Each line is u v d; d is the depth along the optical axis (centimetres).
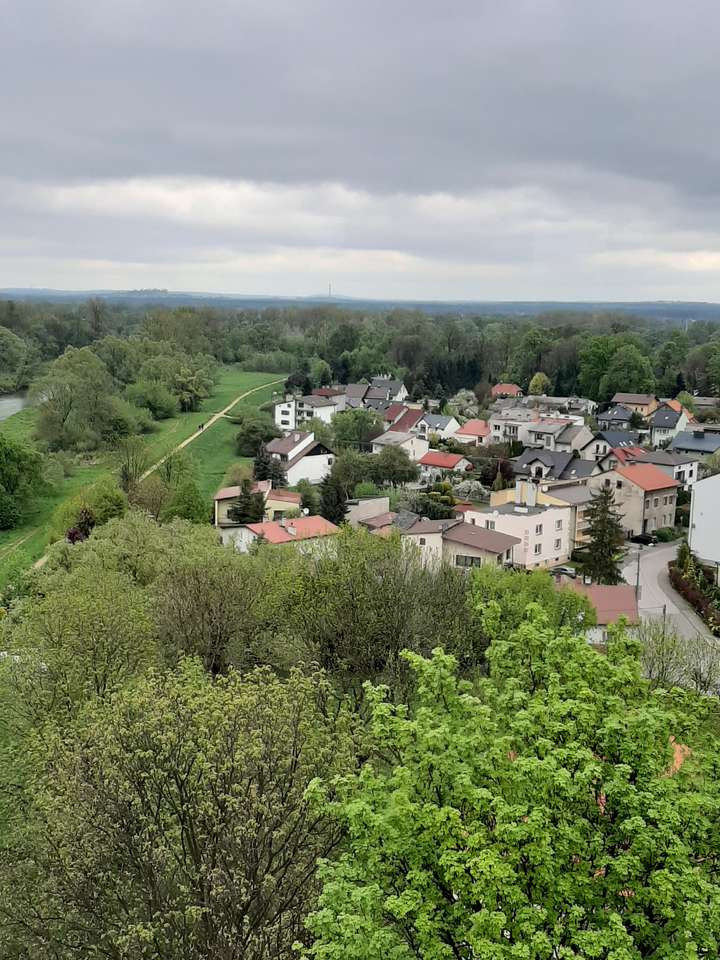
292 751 1961
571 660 1622
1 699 2655
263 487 8294
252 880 1759
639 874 1216
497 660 1714
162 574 3928
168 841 1836
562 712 1371
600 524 6191
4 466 7969
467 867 1205
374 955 1163
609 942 1099
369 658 3400
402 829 1310
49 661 2834
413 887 1259
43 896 1911
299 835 1872
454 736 1391
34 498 8331
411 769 1414
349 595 3547
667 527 8169
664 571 6756
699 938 1153
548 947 1080
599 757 1391
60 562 5031
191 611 3644
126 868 1884
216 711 1962
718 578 6147
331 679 3297
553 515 7006
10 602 4994
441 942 1190
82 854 1844
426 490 9369
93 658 2912
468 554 6294
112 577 3850
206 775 1847
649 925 1190
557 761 1260
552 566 7075
